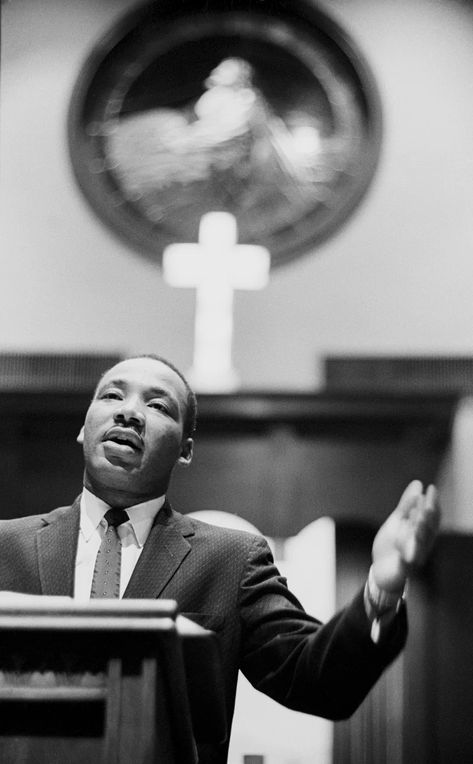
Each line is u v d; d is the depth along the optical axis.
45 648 2.82
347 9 13.12
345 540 11.20
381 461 11.28
